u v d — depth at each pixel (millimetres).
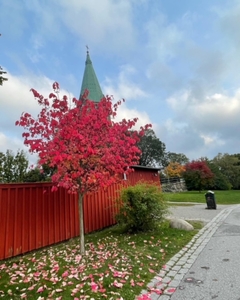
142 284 3354
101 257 4641
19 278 3668
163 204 7105
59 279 3557
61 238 6238
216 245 5414
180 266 4133
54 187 4949
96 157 4715
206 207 12953
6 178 16766
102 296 2990
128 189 7078
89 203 7566
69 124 4785
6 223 4949
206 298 2867
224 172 34562
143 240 6000
